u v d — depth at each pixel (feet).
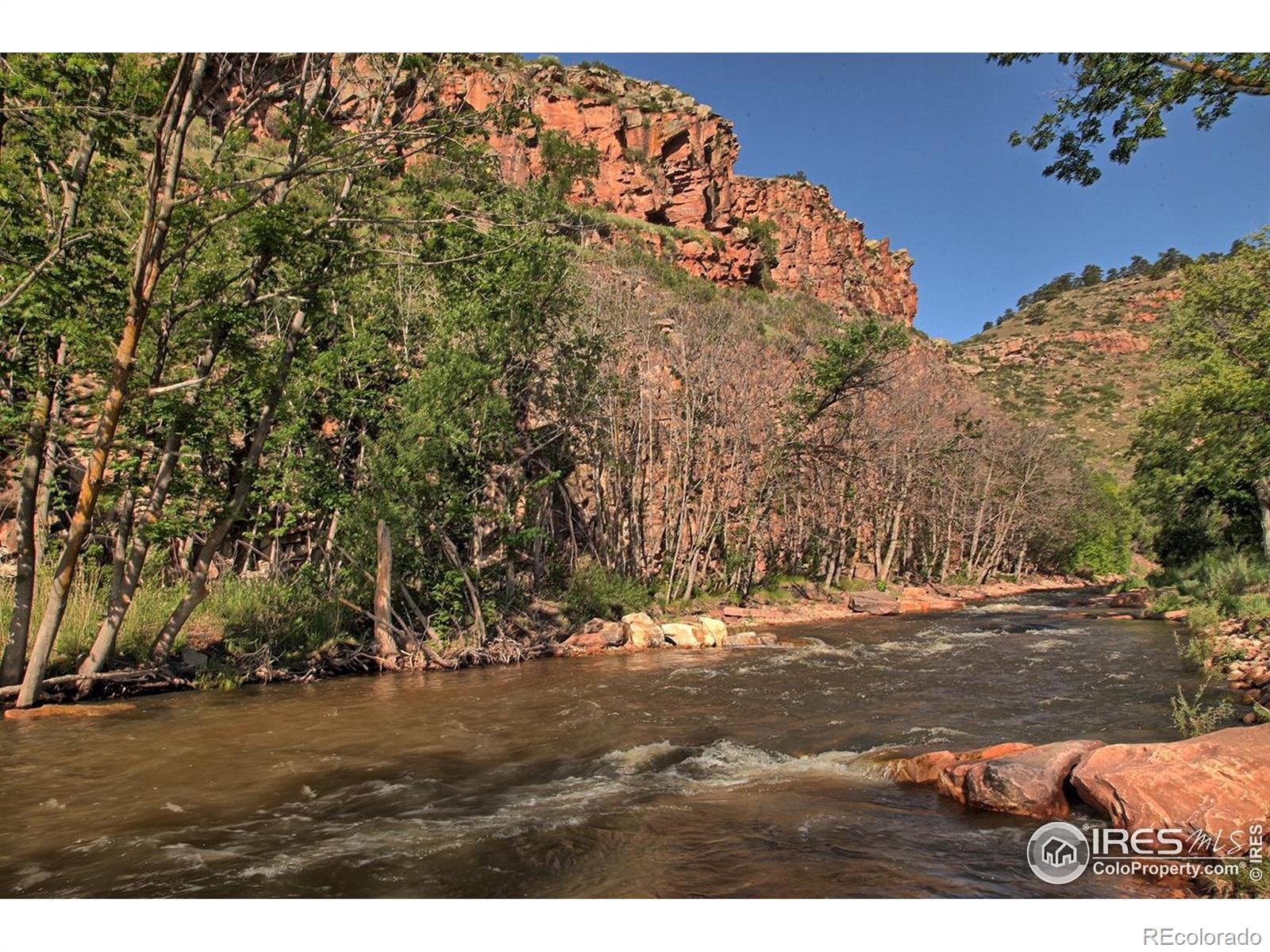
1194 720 28.27
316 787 25.07
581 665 54.70
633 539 92.12
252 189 44.93
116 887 17.07
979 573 163.53
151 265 38.40
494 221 63.41
